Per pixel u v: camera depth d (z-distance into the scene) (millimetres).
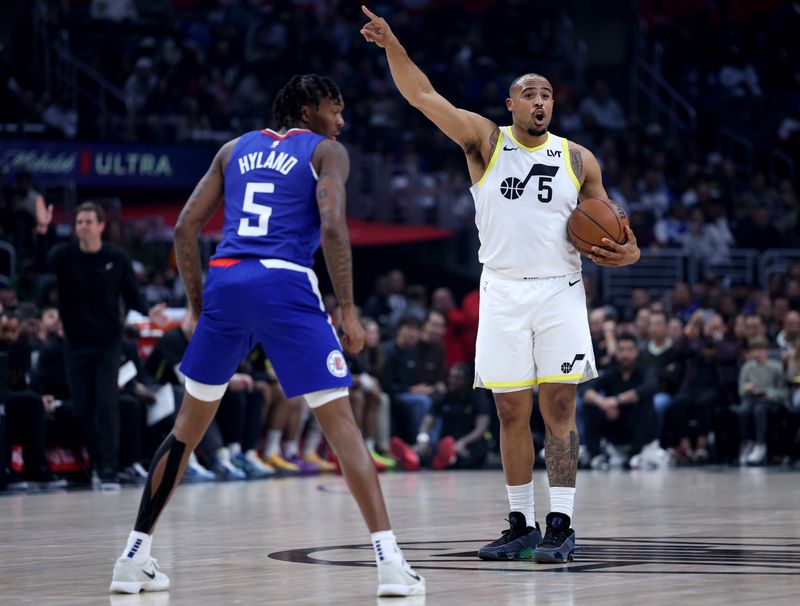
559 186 11828
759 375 31359
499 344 11867
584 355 11820
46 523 15758
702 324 32438
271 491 21766
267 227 9633
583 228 11609
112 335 22016
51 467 24094
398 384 31250
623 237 11578
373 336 30828
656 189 48469
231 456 27078
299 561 11430
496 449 32344
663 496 19953
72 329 21891
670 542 12828
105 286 21766
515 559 11453
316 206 9750
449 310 35500
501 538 11734
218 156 10195
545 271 11828
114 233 35219
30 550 12641
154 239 37906
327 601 8867
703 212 46938
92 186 41188
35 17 47375
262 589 9570
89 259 21734
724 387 32094
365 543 12977
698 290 40781
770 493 20609
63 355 24094
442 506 18219
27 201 34562
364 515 9211
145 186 42062
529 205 11805
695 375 31594
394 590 8977
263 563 11281
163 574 9727
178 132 44281
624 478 25344
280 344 9461
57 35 47781
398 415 31047
